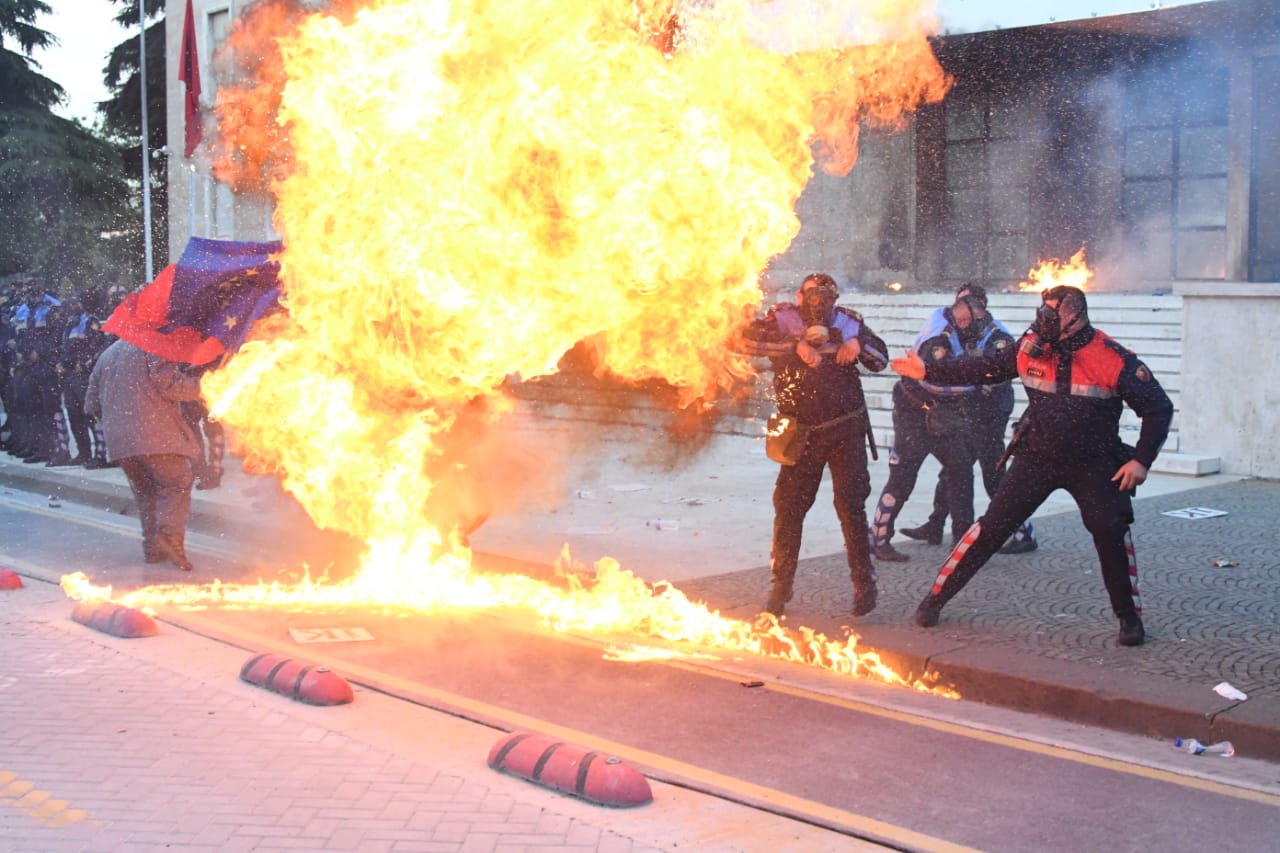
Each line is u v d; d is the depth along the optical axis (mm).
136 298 8852
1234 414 12039
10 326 16250
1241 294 11891
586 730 5469
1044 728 5520
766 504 10945
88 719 5531
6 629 7172
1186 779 4852
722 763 5055
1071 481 6262
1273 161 13789
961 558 6594
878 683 6223
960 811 4531
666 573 8281
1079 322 6195
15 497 12984
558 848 4176
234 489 12180
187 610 7738
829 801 4633
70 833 4301
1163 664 5922
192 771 4895
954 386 8109
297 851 4152
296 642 6953
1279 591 7340
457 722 5547
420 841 4230
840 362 6781
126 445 8773
